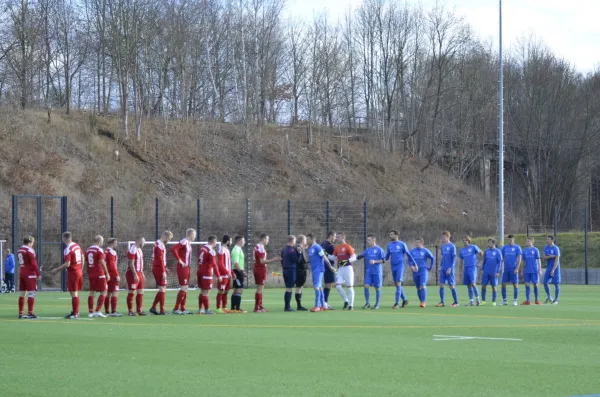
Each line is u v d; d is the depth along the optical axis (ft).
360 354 48.62
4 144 190.39
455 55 319.68
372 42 312.91
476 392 35.73
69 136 209.67
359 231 196.13
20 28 237.86
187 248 82.58
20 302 76.07
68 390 35.88
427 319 75.97
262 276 86.43
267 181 240.12
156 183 213.66
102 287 77.36
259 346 52.75
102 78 271.08
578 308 94.02
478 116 316.81
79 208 174.50
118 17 231.09
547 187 315.37
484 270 100.01
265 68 287.28
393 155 289.33
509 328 66.39
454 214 267.59
